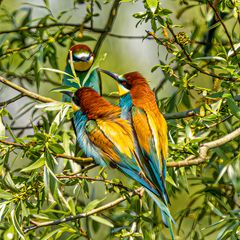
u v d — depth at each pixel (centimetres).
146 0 920
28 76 1303
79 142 1028
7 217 920
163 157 957
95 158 997
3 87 1269
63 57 1446
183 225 1283
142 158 977
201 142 1077
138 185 1060
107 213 1216
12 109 1489
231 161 1003
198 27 1173
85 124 1015
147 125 984
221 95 941
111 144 988
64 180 991
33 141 877
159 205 945
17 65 1302
